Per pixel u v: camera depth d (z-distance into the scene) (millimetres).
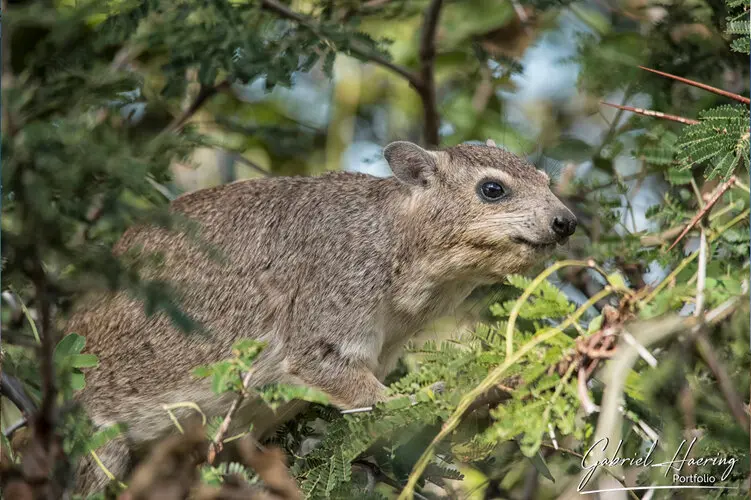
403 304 11336
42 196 6879
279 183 11734
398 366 12281
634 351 7594
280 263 11211
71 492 8578
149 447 10938
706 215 9594
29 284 8000
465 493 10766
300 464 9961
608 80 12711
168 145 9039
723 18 12203
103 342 11008
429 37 12547
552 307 8156
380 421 8531
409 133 16844
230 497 7496
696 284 8516
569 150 12938
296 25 11750
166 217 7680
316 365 11008
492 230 10984
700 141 9031
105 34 10148
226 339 10984
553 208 10906
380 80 16938
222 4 10922
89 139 7277
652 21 13320
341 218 11406
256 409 10617
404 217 11328
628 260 11055
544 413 7574
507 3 14406
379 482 10000
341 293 11141
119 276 7352
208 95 11953
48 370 7098
